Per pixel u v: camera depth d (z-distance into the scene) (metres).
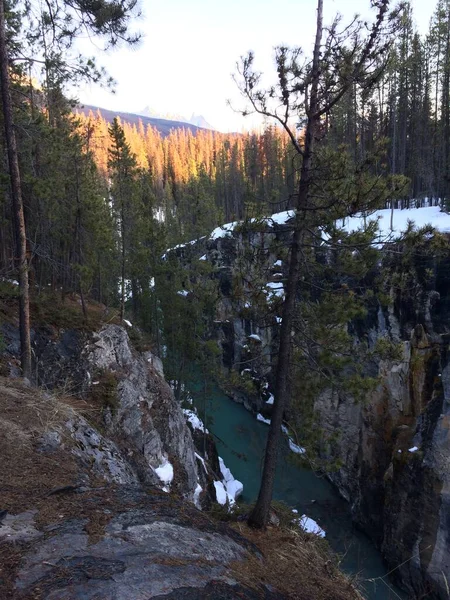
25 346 10.98
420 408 19.19
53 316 14.95
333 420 24.30
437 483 17.08
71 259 18.83
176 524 4.71
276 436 8.77
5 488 4.93
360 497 21.64
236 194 62.91
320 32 7.20
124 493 5.32
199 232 35.16
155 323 29.56
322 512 22.34
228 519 9.27
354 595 6.89
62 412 8.17
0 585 3.26
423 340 19.22
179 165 96.62
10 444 6.16
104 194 27.73
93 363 14.34
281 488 24.31
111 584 3.33
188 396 28.33
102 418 12.69
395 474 19.02
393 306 20.58
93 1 9.21
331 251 8.09
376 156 7.07
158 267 26.52
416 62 35.56
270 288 8.67
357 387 8.02
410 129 39.12
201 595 3.47
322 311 8.10
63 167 17.08
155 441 14.79
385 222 28.08
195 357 26.31
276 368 9.08
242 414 35.09
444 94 35.06
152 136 133.12
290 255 8.61
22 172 14.56
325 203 7.57
